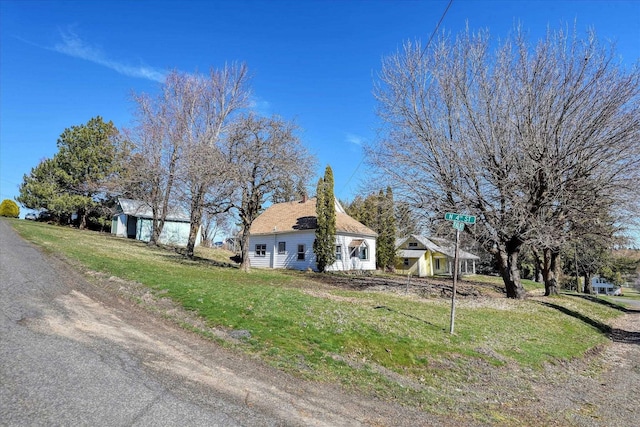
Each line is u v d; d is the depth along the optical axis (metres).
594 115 14.59
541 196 15.19
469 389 6.71
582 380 8.29
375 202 18.61
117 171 32.91
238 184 18.58
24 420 3.38
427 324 10.13
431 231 17.47
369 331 8.46
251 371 5.66
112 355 5.23
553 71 14.90
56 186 32.06
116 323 6.87
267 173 18.91
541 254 26.11
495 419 5.46
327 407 4.85
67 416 3.54
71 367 4.62
